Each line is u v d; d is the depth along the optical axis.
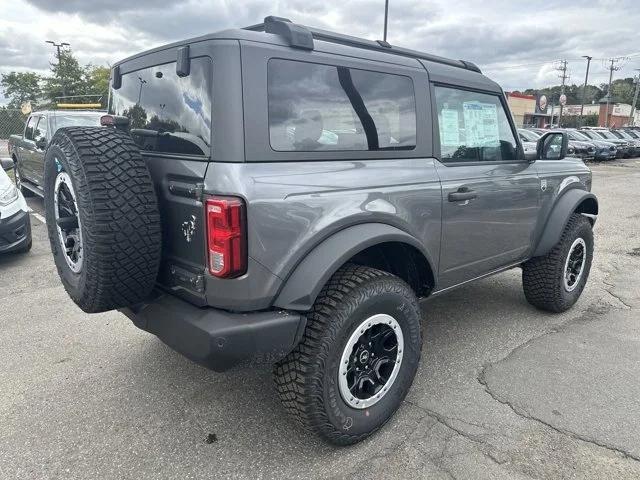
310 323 2.37
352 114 2.61
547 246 4.01
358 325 2.46
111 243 2.23
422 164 2.97
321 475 2.41
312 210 2.32
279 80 2.31
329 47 2.56
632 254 6.48
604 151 23.95
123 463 2.51
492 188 3.41
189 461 2.53
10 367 3.48
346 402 2.50
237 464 2.50
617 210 10.01
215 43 2.21
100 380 3.30
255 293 2.21
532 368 3.40
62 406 3.00
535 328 4.07
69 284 2.65
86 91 47.25
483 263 3.53
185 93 2.38
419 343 2.82
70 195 2.54
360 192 2.53
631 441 2.62
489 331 4.01
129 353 3.67
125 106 2.96
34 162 8.92
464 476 2.38
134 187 2.29
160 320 2.44
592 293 4.93
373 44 2.98
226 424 2.82
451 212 3.10
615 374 3.31
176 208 2.38
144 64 2.72
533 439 2.64
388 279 2.58
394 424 2.79
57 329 4.10
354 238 2.42
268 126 2.25
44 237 7.34
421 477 2.38
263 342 2.23
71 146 2.33
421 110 2.99
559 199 4.12
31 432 2.76
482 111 3.47
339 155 2.54
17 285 5.25
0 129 22.61
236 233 2.13
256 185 2.16
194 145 2.32
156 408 2.98
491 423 2.79
